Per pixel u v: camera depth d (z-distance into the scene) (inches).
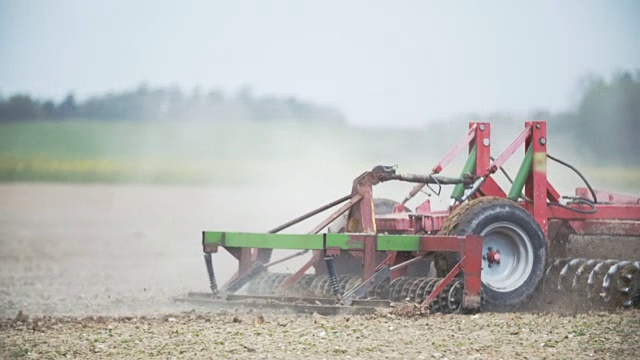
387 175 1567.4
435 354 1162.6
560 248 1695.4
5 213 4178.2
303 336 1268.5
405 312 1407.5
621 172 3882.9
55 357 1179.3
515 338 1256.8
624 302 1529.3
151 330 1334.9
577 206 1653.5
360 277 1557.6
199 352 1187.9
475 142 1670.8
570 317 1423.5
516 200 1638.8
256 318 1386.6
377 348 1195.9
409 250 1481.3
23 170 6008.9
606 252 1704.0
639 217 1654.8
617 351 1186.0
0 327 1385.3
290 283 1595.7
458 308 1457.9
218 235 1600.6
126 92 6353.3
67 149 6323.8
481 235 1485.0
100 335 1306.6
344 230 1711.4
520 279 1537.9
